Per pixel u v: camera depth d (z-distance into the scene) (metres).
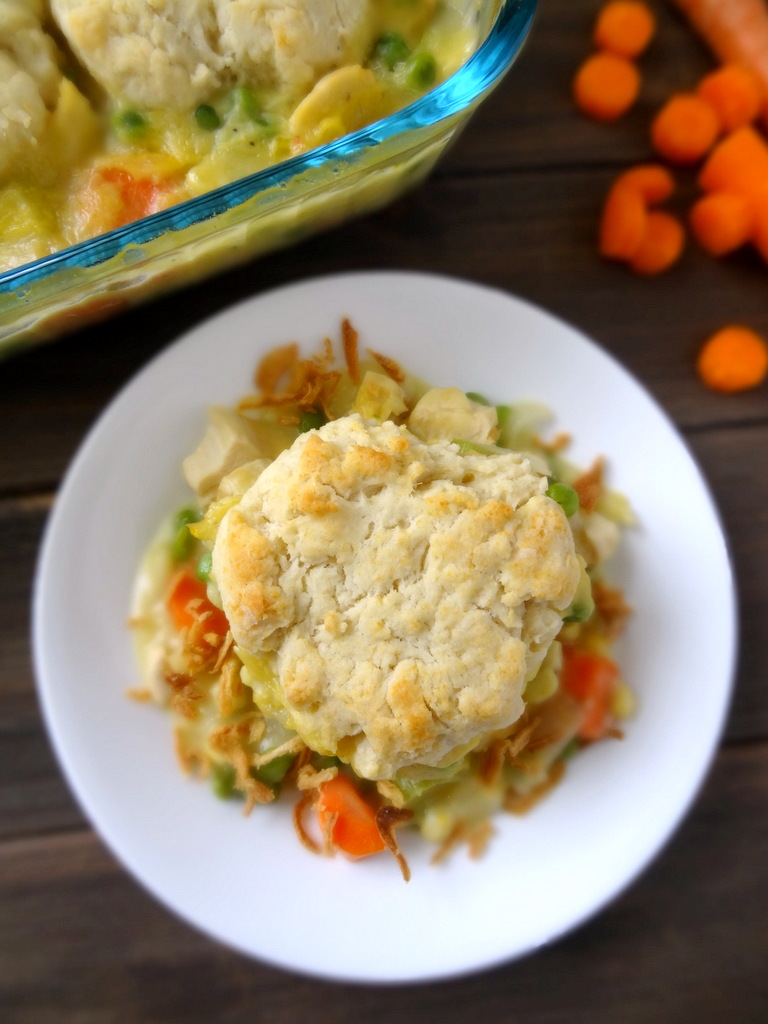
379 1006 0.29
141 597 0.27
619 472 0.28
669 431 0.28
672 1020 0.29
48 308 0.25
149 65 0.24
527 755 0.26
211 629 0.26
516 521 0.23
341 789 0.25
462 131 0.30
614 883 0.25
